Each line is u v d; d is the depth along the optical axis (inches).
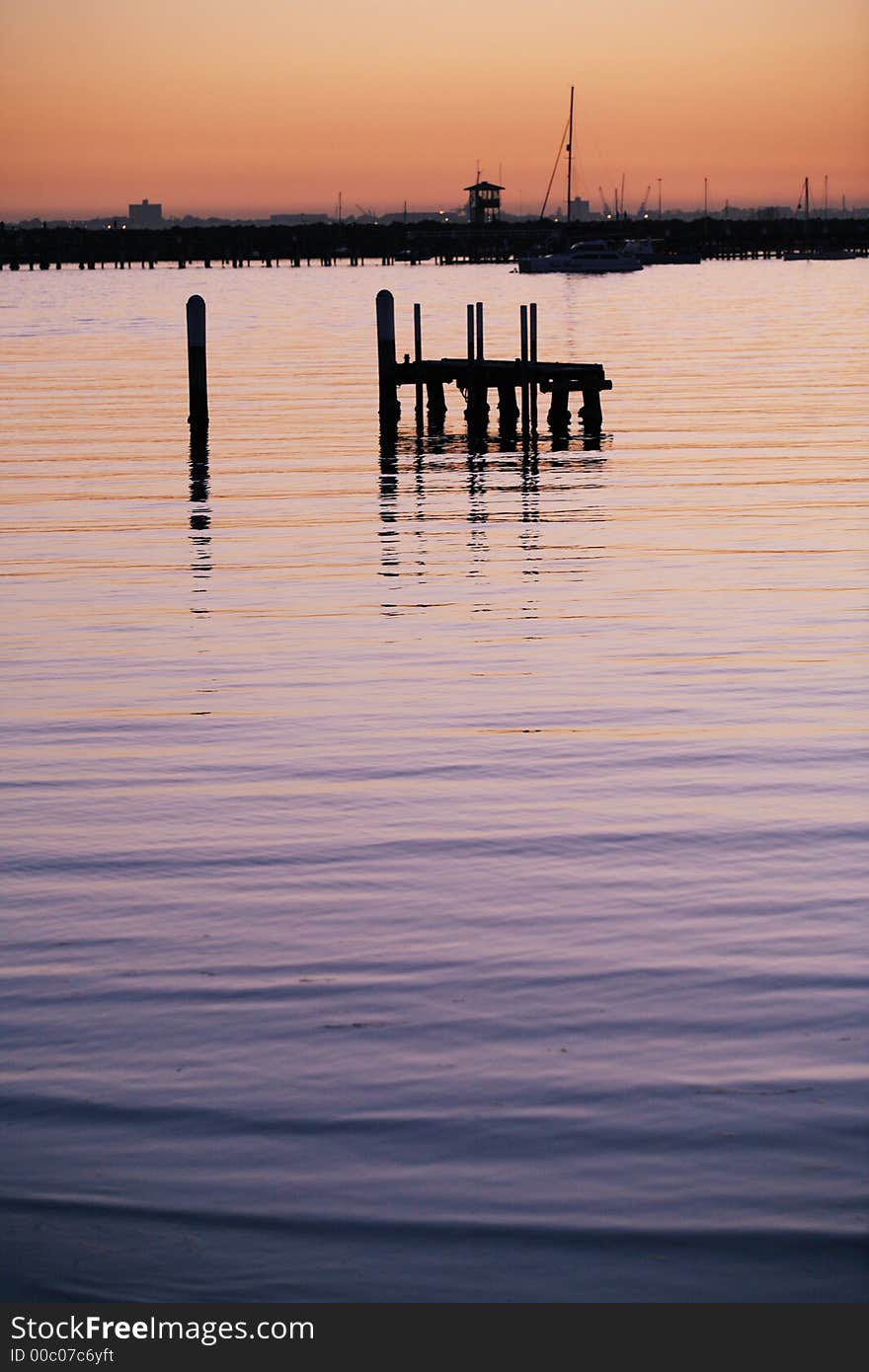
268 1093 257.9
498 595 676.7
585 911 332.8
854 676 536.1
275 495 991.6
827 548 779.4
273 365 2089.1
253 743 465.4
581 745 456.4
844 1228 217.9
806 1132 241.6
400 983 298.7
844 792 411.2
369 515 904.9
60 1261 215.6
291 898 343.6
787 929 321.4
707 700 506.0
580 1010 285.7
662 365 2005.4
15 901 345.1
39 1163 238.5
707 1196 225.5
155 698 521.0
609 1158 235.8
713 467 1085.1
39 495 996.6
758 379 1781.5
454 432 1337.4
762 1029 276.8
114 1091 259.9
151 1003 292.7
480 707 500.1
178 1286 211.0
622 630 608.4
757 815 392.8
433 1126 245.9
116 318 3516.2
